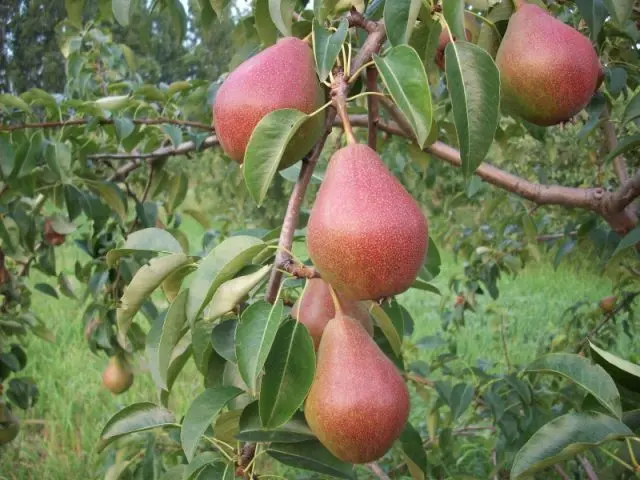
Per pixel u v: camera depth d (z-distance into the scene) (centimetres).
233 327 49
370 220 39
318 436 43
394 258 38
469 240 163
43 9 320
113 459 109
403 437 65
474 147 43
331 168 41
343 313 45
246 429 47
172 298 57
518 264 141
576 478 107
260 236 68
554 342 133
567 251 113
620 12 52
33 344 244
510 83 49
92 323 115
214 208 195
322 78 44
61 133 95
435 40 51
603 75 71
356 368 42
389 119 97
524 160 164
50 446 178
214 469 49
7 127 95
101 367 207
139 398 198
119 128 94
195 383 209
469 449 145
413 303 289
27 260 129
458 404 90
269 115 43
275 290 44
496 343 201
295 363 42
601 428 42
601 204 77
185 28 86
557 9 83
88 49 158
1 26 326
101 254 112
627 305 124
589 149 126
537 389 105
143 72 277
